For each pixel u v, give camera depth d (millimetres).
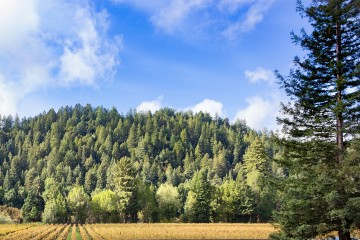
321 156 15539
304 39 16281
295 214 15336
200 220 84250
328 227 14961
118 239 42844
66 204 96438
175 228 58125
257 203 84375
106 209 85938
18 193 133750
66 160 178500
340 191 14477
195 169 160625
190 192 89125
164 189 91250
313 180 14797
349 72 15672
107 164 167625
